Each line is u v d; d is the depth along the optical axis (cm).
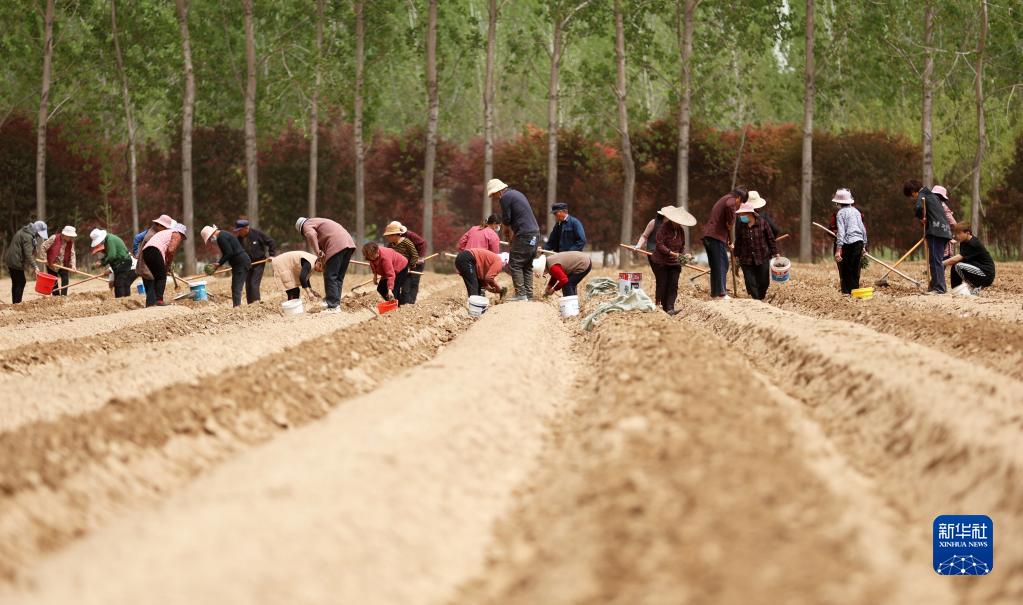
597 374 1597
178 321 2409
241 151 7225
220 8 6388
